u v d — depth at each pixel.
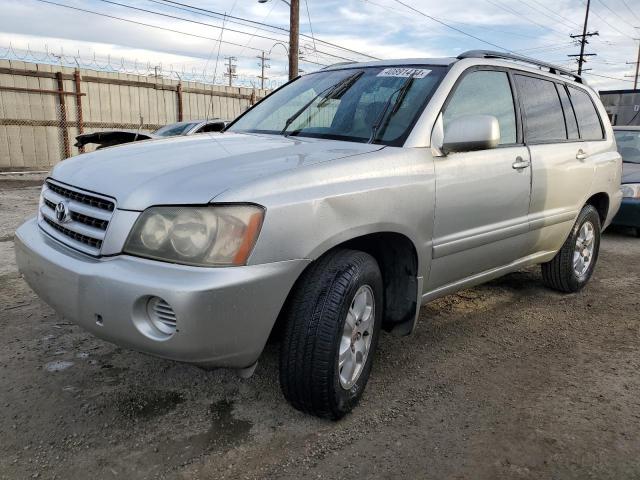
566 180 4.34
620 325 4.26
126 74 16.47
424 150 3.05
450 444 2.59
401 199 2.83
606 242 7.70
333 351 2.52
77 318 2.39
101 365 3.21
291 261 2.36
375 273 2.78
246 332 2.28
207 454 2.45
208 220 2.21
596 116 5.15
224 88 18.89
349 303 2.58
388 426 2.72
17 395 2.85
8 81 14.35
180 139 3.28
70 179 2.71
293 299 2.53
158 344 2.21
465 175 3.26
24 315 3.92
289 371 2.55
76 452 2.42
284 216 2.33
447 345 3.76
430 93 3.25
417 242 2.98
